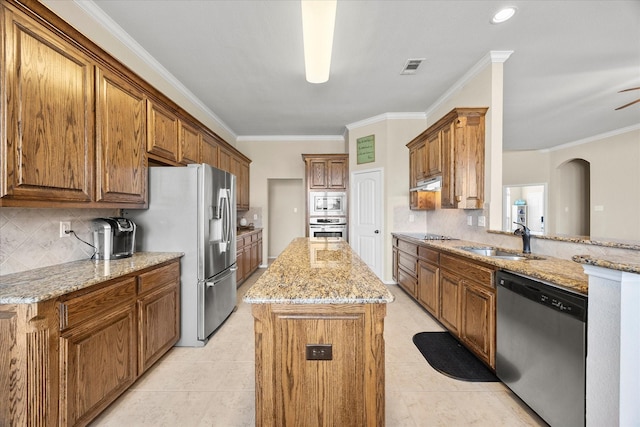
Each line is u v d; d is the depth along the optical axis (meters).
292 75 3.20
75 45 1.65
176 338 2.42
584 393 1.28
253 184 5.80
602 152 5.71
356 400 1.13
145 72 2.78
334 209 5.22
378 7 2.13
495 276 1.95
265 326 1.12
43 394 1.27
